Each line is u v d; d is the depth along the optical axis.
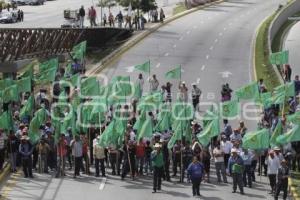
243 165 35.06
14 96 42.22
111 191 35.19
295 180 36.75
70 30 68.88
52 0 126.56
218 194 34.84
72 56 60.88
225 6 112.00
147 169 38.66
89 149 40.44
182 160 37.03
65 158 39.25
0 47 57.06
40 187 35.69
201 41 79.56
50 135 38.75
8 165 39.03
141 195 34.59
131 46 75.94
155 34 83.56
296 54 75.88
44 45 63.75
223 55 71.62
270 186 36.03
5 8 108.00
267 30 84.81
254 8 109.38
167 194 34.78
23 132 37.47
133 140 37.69
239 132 38.28
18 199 33.59
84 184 36.41
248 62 68.44
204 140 36.53
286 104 46.78
